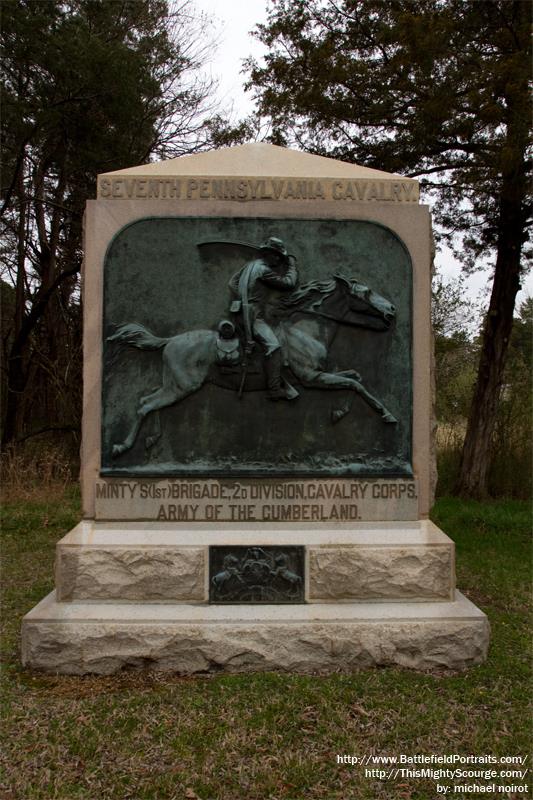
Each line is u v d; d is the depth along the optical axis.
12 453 14.12
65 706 3.97
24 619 4.47
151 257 4.80
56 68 14.02
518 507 11.10
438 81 10.65
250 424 4.78
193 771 3.38
